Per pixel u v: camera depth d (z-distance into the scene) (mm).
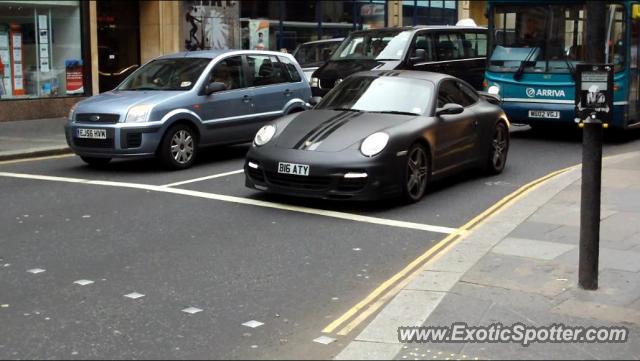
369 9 26672
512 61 14359
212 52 12281
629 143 14570
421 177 9078
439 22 30344
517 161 12117
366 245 7191
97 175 10820
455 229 7824
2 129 15703
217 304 5559
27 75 17594
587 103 5379
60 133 15172
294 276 6234
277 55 13086
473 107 10398
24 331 5035
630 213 8070
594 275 5578
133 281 6066
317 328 5105
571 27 13719
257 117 12359
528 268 6133
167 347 4773
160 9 20547
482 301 5375
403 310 5234
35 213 8398
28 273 6270
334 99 9883
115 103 10930
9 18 17141
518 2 14195
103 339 4898
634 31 14070
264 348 4762
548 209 8281
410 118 9102
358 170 8258
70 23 18391
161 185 9992
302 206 8750
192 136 11367
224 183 10141
